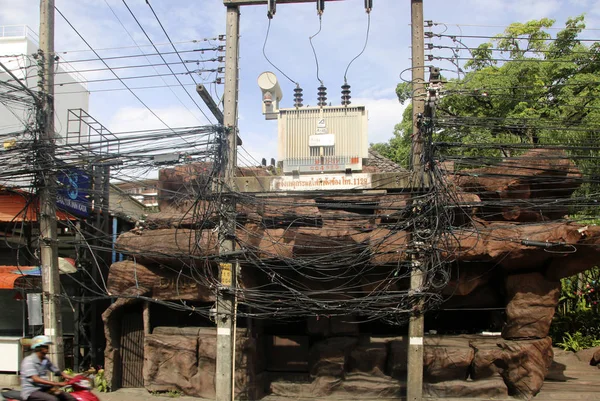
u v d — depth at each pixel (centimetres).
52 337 1223
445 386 1261
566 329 1930
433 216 1078
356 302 1252
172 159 1164
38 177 1227
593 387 1346
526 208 1163
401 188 1133
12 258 1711
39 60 1247
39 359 904
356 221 1290
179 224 1280
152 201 2798
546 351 1298
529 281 1300
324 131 1210
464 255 1234
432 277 1095
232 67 1196
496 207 1314
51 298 1231
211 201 1138
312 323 1367
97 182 1670
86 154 1288
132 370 1427
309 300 1138
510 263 1269
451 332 1477
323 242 1220
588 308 1994
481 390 1257
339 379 1307
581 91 2114
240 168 1520
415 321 1112
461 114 2117
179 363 1341
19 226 1631
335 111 1216
